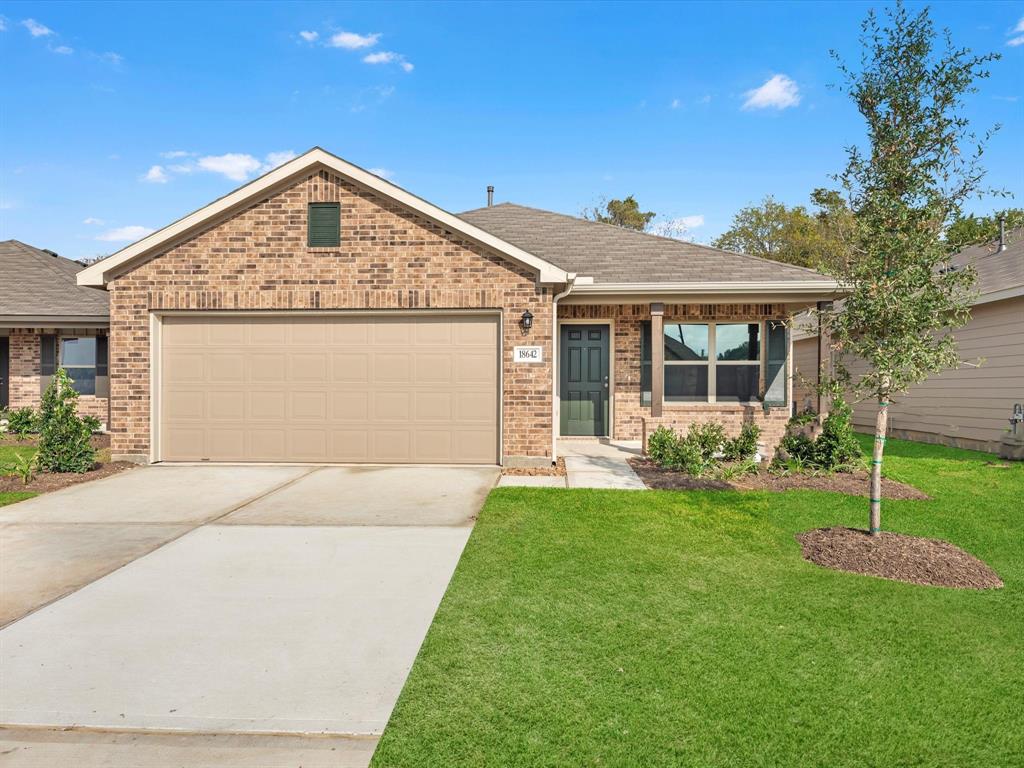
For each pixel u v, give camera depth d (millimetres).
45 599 4172
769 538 5559
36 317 12469
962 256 14289
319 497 7184
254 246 9219
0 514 6422
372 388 9359
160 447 9430
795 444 8664
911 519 6238
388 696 2975
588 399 12008
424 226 9125
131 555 5090
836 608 4062
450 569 4738
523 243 12680
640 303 11367
